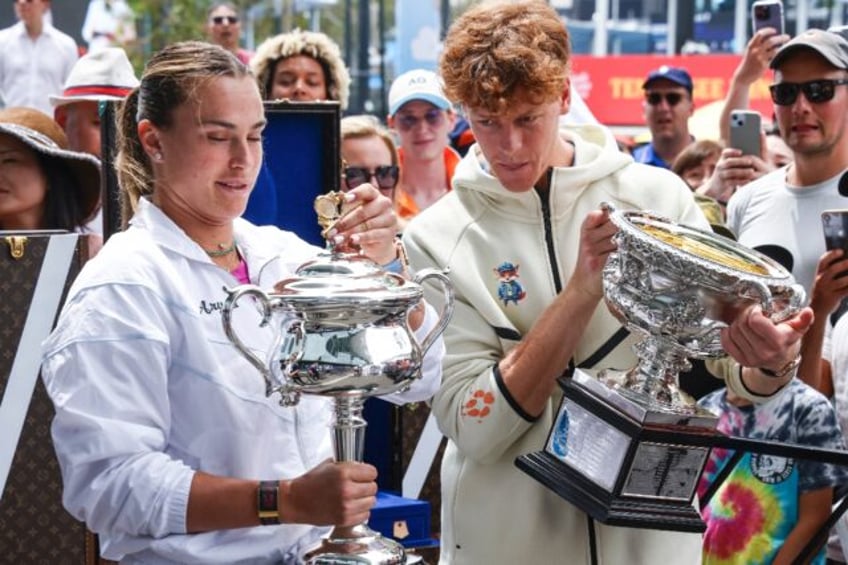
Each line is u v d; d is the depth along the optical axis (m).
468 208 3.31
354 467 2.56
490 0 3.17
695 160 6.63
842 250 3.84
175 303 2.64
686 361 2.91
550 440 3.05
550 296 3.23
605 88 9.44
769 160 6.50
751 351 2.73
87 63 5.93
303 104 4.00
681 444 2.81
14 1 9.30
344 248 2.87
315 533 2.79
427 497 4.83
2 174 4.65
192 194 2.68
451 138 7.53
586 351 3.21
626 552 3.17
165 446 2.67
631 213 2.94
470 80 3.06
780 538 3.86
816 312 3.93
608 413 2.85
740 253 2.86
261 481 2.57
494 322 3.22
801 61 4.85
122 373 2.57
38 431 3.80
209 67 2.66
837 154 4.89
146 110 2.69
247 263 2.84
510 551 3.21
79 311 2.60
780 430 3.85
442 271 2.71
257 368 2.56
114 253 2.64
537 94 3.04
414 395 2.97
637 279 2.77
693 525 2.84
